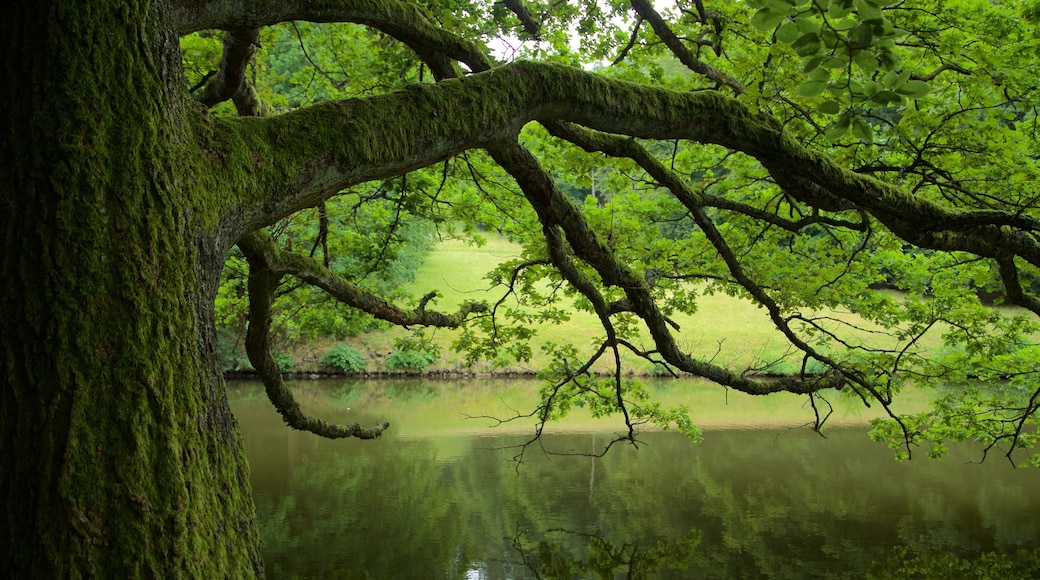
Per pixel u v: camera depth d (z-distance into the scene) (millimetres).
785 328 5145
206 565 1736
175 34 1954
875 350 6543
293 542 8305
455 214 7457
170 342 1771
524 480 10945
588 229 4148
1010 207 5285
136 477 1655
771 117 3189
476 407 16672
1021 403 8812
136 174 1762
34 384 1628
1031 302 5184
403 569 7574
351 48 6492
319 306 7445
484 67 3168
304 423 5355
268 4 2359
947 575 7418
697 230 7062
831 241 6449
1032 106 5543
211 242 1942
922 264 6992
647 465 11953
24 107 1708
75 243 1682
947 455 12781
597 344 6727
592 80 2719
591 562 7844
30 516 1589
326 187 2182
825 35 1732
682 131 2973
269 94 5703
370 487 10492
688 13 5637
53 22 1729
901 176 4797
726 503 9984
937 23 5109
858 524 9141
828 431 14523
